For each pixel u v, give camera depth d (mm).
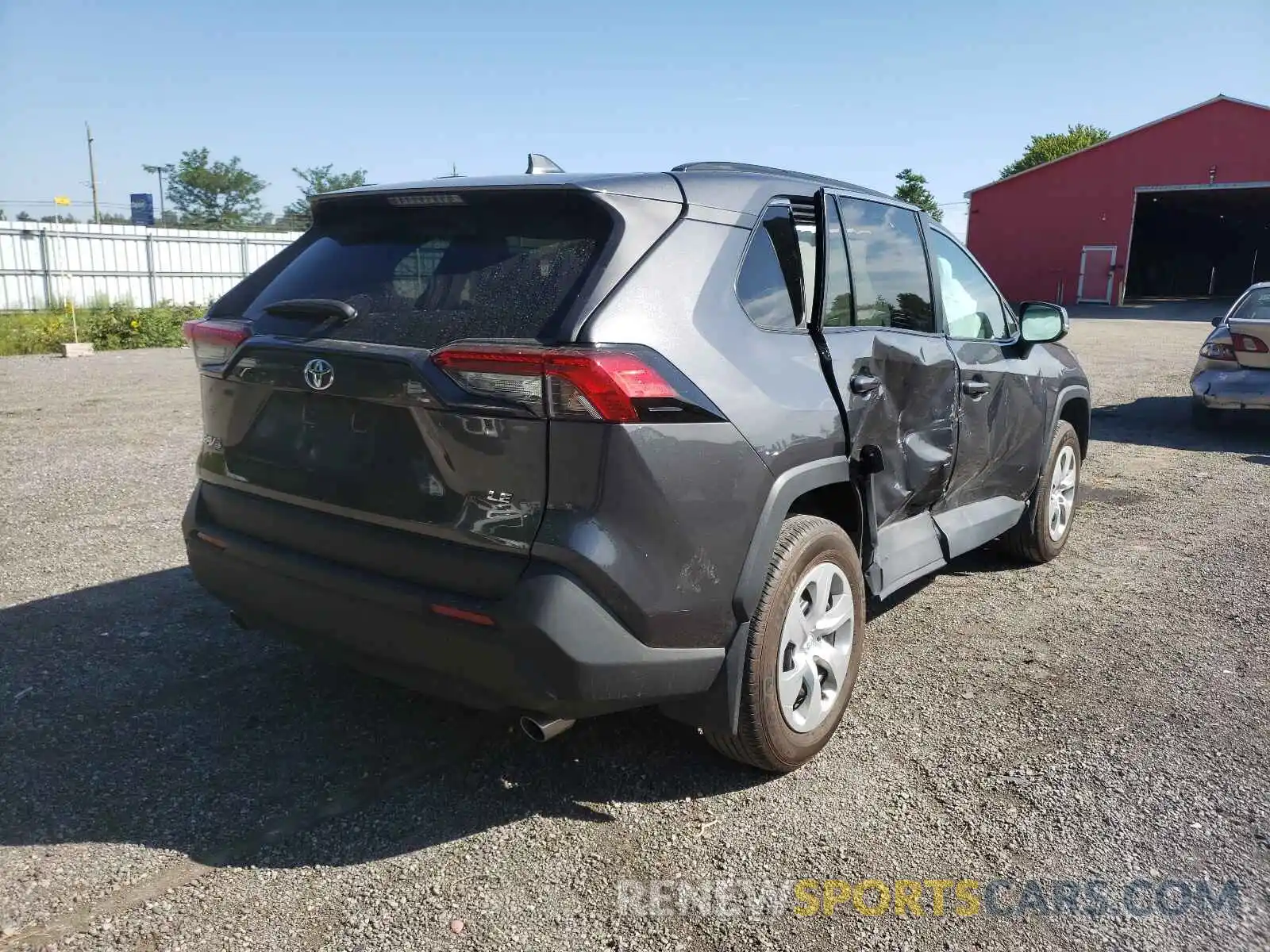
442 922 2527
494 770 3266
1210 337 9758
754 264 3168
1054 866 2783
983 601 4996
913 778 3242
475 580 2658
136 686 3822
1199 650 4352
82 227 27625
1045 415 5148
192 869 2717
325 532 2957
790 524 3174
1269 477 7988
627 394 2541
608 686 2635
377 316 2918
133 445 8641
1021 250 40344
